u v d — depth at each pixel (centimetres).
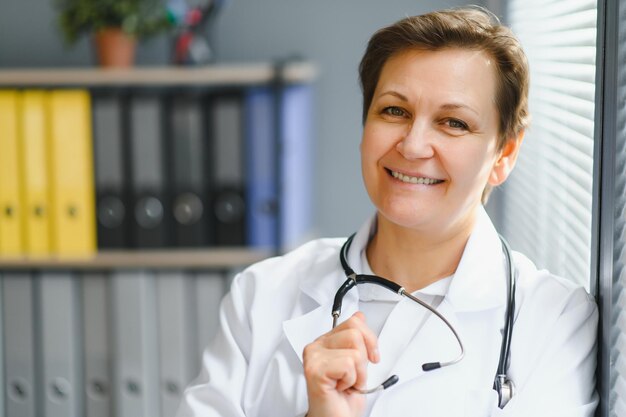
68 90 282
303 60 318
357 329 132
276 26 317
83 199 286
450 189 136
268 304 156
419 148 134
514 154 146
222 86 300
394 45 138
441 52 135
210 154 284
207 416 151
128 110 282
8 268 289
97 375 292
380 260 150
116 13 288
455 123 136
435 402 139
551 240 208
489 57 136
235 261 284
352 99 319
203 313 288
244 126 281
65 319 290
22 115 283
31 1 317
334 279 153
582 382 142
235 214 285
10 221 287
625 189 137
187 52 297
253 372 153
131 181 284
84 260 284
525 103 142
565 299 144
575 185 185
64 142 283
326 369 130
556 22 203
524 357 142
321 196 326
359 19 315
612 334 140
